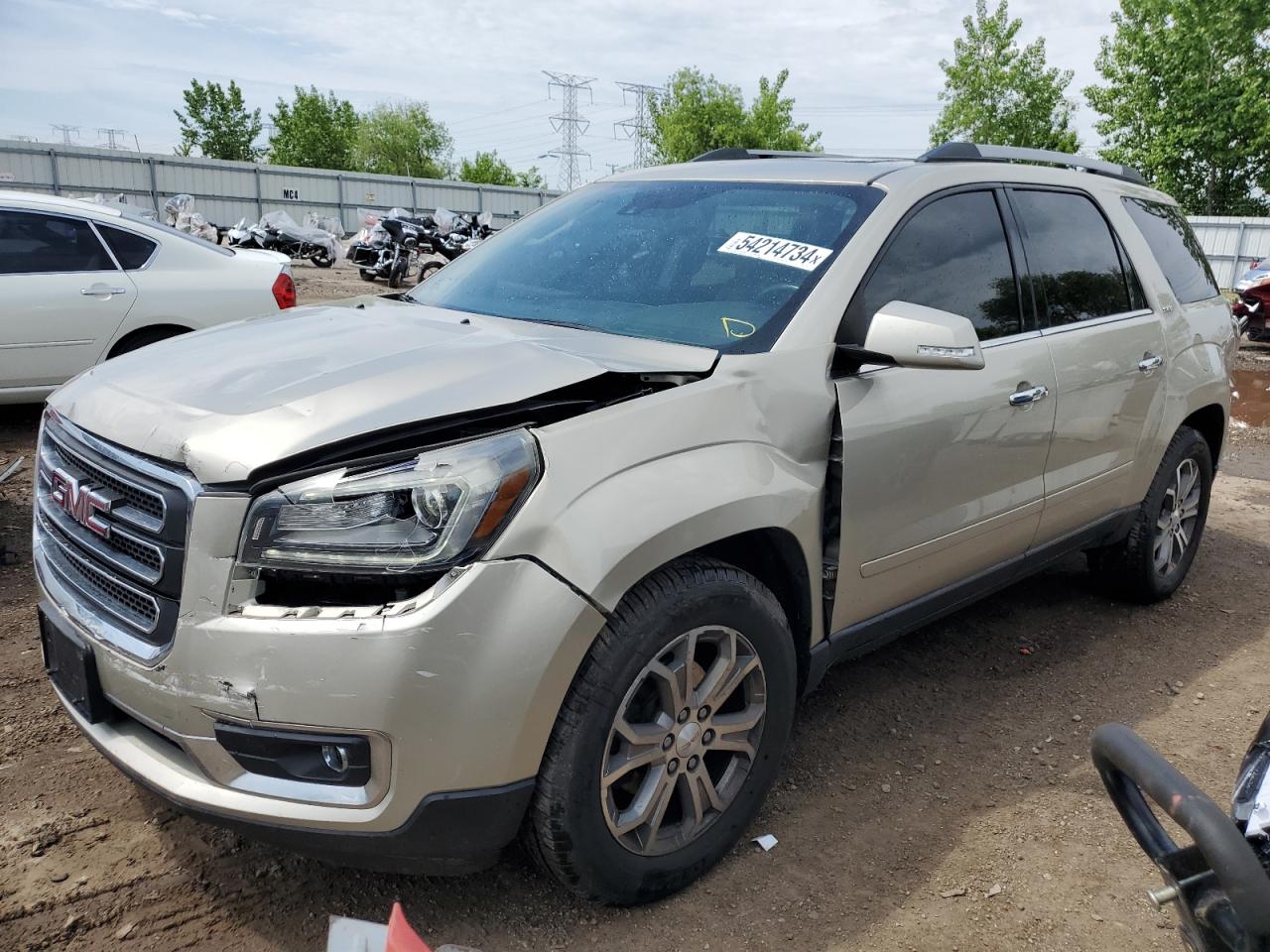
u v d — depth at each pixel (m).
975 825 2.88
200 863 2.55
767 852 2.71
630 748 2.31
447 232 23.58
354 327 2.81
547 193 49.38
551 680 2.08
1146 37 33.69
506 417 2.21
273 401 2.20
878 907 2.50
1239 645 4.27
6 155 36.34
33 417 7.05
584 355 2.52
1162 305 4.18
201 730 2.07
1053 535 3.74
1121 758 1.51
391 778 2.01
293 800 2.04
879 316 2.65
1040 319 3.51
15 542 4.75
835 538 2.73
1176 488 4.50
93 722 2.32
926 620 3.30
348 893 2.47
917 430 2.90
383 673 1.95
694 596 2.31
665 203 3.41
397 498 2.02
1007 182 3.55
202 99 59.09
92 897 2.40
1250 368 13.12
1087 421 3.67
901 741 3.33
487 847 2.15
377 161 84.12
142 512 2.18
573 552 2.09
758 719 2.58
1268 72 32.56
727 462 2.42
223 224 41.22
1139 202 4.39
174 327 6.76
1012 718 3.52
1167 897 1.52
